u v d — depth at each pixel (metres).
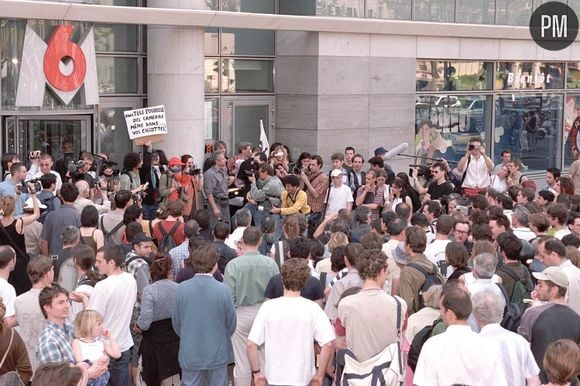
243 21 18.02
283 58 20.33
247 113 20.48
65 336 7.26
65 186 11.32
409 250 8.55
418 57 21.55
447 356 6.32
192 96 18.17
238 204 16.33
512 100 24.67
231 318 8.12
